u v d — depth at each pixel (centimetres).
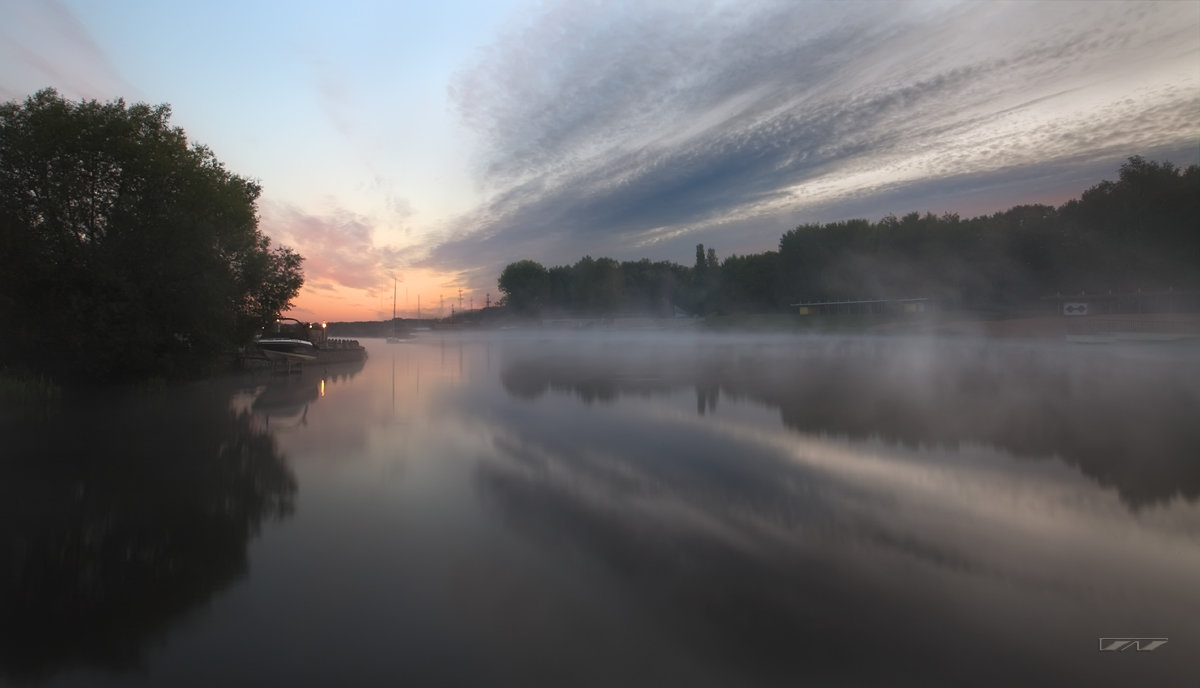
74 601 500
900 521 684
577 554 593
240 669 403
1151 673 400
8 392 1667
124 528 670
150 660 412
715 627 458
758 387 1875
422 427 1271
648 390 1844
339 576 544
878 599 504
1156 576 543
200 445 1101
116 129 1947
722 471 896
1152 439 1065
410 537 640
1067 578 541
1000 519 686
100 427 1282
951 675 399
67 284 1811
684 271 12062
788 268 8250
